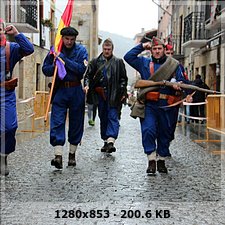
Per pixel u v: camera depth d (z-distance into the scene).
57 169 7.15
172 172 7.11
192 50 19.41
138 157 8.48
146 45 6.86
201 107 14.59
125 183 6.25
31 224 4.48
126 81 8.82
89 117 14.73
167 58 6.90
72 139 7.45
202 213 4.91
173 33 22.30
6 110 6.29
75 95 7.16
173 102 6.86
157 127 6.98
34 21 10.61
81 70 7.08
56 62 6.96
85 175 6.73
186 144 10.69
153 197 5.52
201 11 18.98
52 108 7.11
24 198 5.38
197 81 13.44
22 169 7.11
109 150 8.65
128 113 24.17
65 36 6.99
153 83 6.78
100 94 8.80
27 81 11.83
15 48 6.30
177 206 5.15
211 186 6.16
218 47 16.84
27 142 10.36
